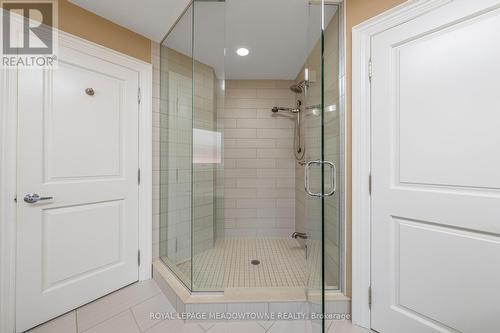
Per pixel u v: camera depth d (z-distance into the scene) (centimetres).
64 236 132
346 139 129
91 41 142
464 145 93
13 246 115
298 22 157
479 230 90
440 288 100
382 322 117
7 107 113
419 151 105
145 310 137
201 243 165
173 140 184
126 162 162
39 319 122
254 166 265
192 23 148
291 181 266
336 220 136
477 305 91
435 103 100
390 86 114
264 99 264
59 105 129
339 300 128
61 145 130
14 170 115
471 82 91
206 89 157
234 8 143
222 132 168
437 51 99
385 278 116
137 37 167
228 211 264
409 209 108
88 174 142
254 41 182
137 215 169
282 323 127
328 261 138
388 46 113
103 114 148
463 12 92
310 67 119
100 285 148
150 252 175
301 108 242
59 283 130
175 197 181
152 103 177
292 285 153
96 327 122
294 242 250
